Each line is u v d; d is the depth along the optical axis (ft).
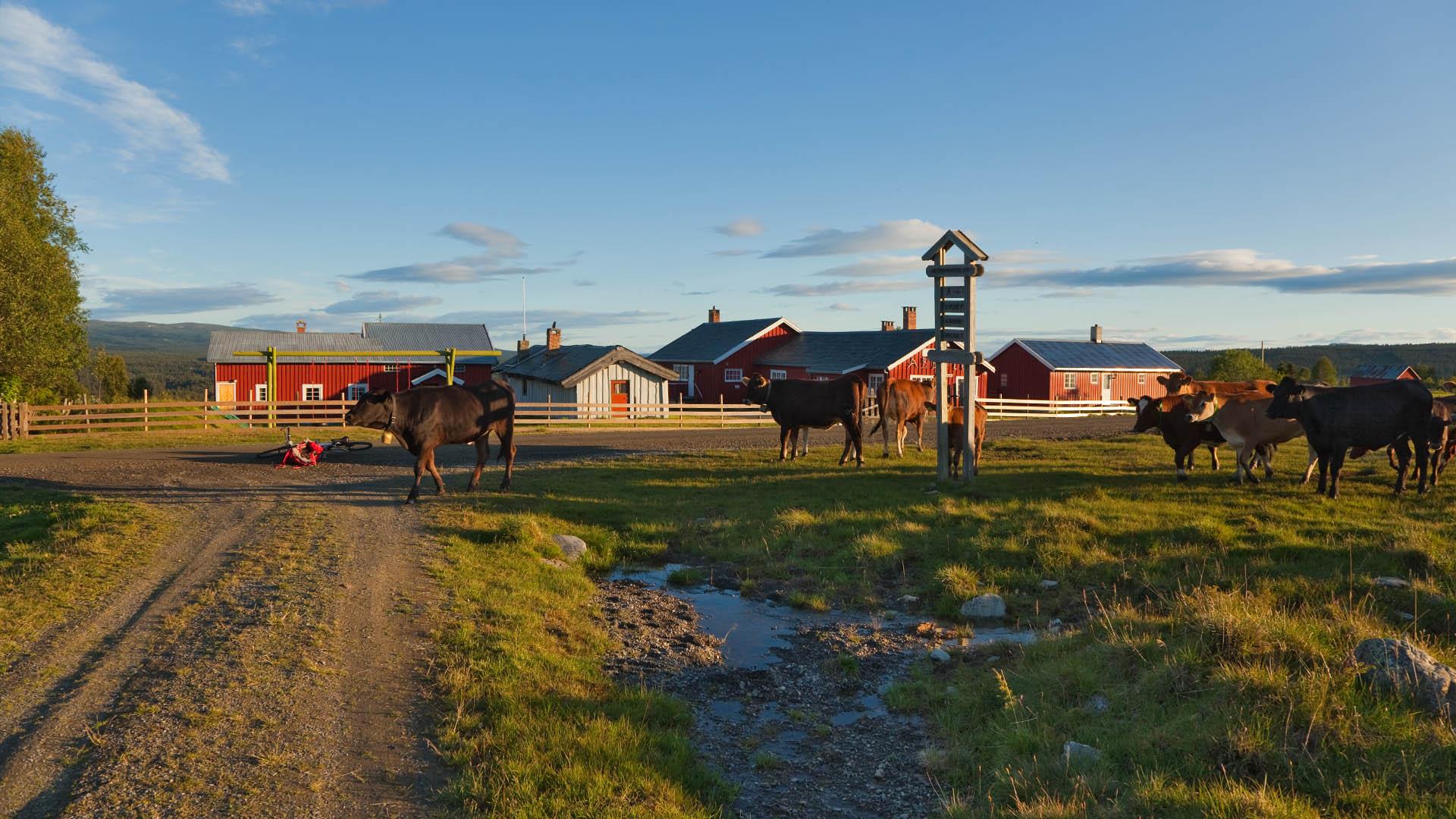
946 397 55.47
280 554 36.09
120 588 31.04
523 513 46.47
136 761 18.20
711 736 22.74
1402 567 33.30
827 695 25.98
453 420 50.96
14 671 23.17
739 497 53.21
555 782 18.13
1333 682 20.03
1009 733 21.48
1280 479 53.57
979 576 36.60
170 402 97.50
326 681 23.13
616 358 127.03
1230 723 19.20
